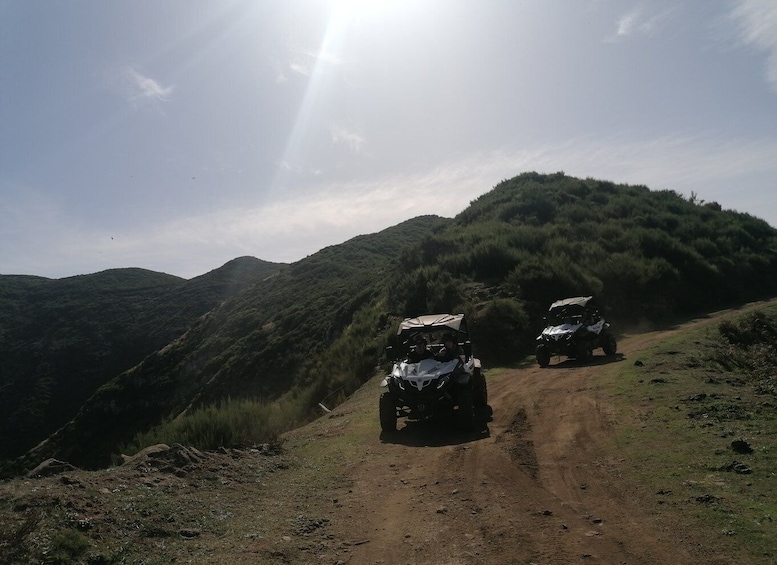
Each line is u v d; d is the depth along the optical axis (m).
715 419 7.77
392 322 24.28
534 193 42.44
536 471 6.83
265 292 61.53
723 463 5.95
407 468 7.60
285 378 34.25
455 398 9.88
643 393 10.15
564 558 4.36
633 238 32.72
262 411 10.88
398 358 10.77
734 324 18.53
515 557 4.45
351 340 26.38
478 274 26.31
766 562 3.83
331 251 71.19
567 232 33.09
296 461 8.32
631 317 26.39
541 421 9.48
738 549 4.08
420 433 9.88
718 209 49.22
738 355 14.34
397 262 40.88
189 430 9.75
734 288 32.81
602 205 41.69
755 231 44.03
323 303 44.22
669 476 5.88
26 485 5.59
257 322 51.94
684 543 4.33
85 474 6.32
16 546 4.07
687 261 32.31
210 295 89.62
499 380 15.00
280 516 5.73
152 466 6.90
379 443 9.39
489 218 40.53
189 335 57.50
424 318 11.31
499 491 6.21
